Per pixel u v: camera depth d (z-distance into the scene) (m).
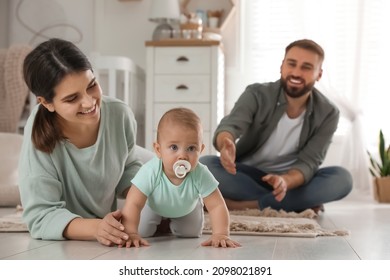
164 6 4.38
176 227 1.89
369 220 2.72
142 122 4.70
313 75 2.85
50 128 1.81
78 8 4.73
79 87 1.66
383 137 4.14
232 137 2.83
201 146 1.73
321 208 3.11
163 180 1.72
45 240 1.80
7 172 3.32
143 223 1.89
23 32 4.74
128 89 4.16
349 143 4.32
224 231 1.74
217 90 4.19
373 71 4.47
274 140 3.01
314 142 2.98
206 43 4.18
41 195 1.82
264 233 2.02
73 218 1.77
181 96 4.22
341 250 1.71
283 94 2.92
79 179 1.88
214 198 1.75
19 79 4.06
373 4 4.43
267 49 4.64
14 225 2.10
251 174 3.03
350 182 3.02
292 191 2.91
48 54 1.66
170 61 4.23
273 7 4.63
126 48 4.73
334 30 4.43
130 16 4.72
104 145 1.88
